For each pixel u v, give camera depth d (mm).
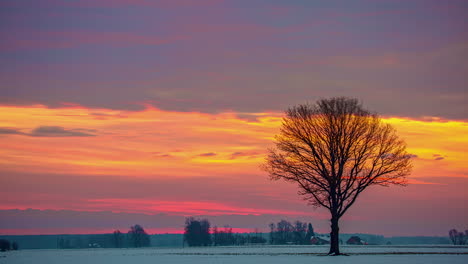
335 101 64312
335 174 63250
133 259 66688
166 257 70750
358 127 63625
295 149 64750
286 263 50125
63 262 62156
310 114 64875
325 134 63594
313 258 59094
